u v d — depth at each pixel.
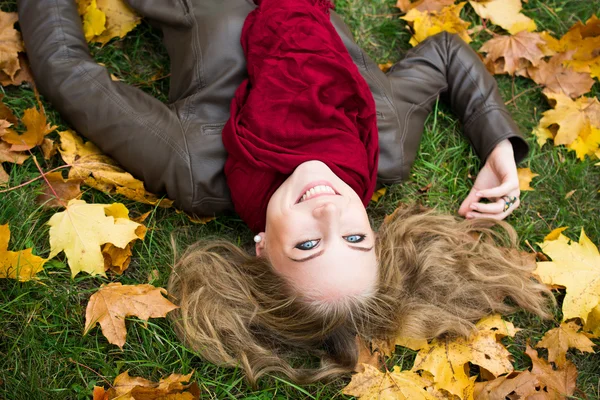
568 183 2.58
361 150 2.08
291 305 2.01
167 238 2.29
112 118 2.14
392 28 2.70
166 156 2.12
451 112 2.62
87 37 2.39
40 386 1.99
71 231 2.05
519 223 2.50
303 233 1.90
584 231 2.49
